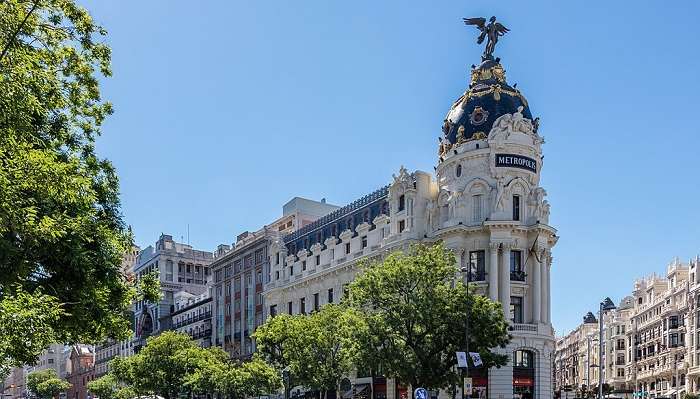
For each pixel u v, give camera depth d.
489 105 77.25
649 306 145.62
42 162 18.09
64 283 24.48
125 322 29.42
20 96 18.05
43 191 18.52
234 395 81.06
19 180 17.44
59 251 23.34
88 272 24.77
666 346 133.62
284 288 102.94
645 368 146.62
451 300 51.88
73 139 27.97
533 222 73.56
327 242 95.62
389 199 83.38
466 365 47.38
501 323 53.91
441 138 81.38
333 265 91.69
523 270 73.25
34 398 191.25
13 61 18.50
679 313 131.25
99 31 24.31
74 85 24.86
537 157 76.56
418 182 79.94
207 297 131.75
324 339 66.12
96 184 28.45
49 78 22.22
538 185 76.81
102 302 26.34
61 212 22.75
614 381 156.75
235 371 78.31
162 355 93.38
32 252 22.09
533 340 70.94
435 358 52.62
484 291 72.25
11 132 17.47
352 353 52.41
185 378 88.06
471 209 74.94
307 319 69.69
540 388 70.81
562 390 130.38
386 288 52.34
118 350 176.12
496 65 80.94
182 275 165.62
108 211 29.19
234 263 121.44
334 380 68.06
